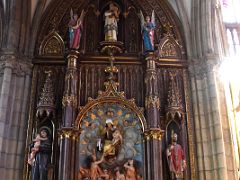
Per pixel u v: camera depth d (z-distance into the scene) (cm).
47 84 1822
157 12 2094
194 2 1986
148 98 1783
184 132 1778
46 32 2005
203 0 1966
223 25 2117
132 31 2050
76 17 1941
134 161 1716
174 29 2047
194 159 1722
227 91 1858
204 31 1930
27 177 1659
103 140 1747
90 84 1872
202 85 1848
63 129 1691
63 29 2027
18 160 1681
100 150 1722
